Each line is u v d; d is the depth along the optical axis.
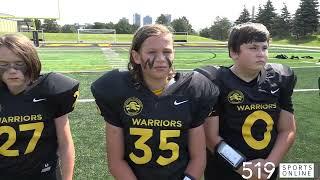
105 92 1.87
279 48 25.78
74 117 5.56
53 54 16.92
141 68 1.87
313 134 4.79
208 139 2.23
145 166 1.85
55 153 2.13
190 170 1.91
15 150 1.96
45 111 2.02
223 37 54.00
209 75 2.23
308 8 43.12
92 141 4.54
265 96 2.21
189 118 1.85
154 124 1.81
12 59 1.90
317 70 11.01
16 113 1.95
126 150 1.91
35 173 2.03
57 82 2.05
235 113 2.21
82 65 12.43
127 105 1.84
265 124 2.22
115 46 23.91
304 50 23.36
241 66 2.20
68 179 2.08
